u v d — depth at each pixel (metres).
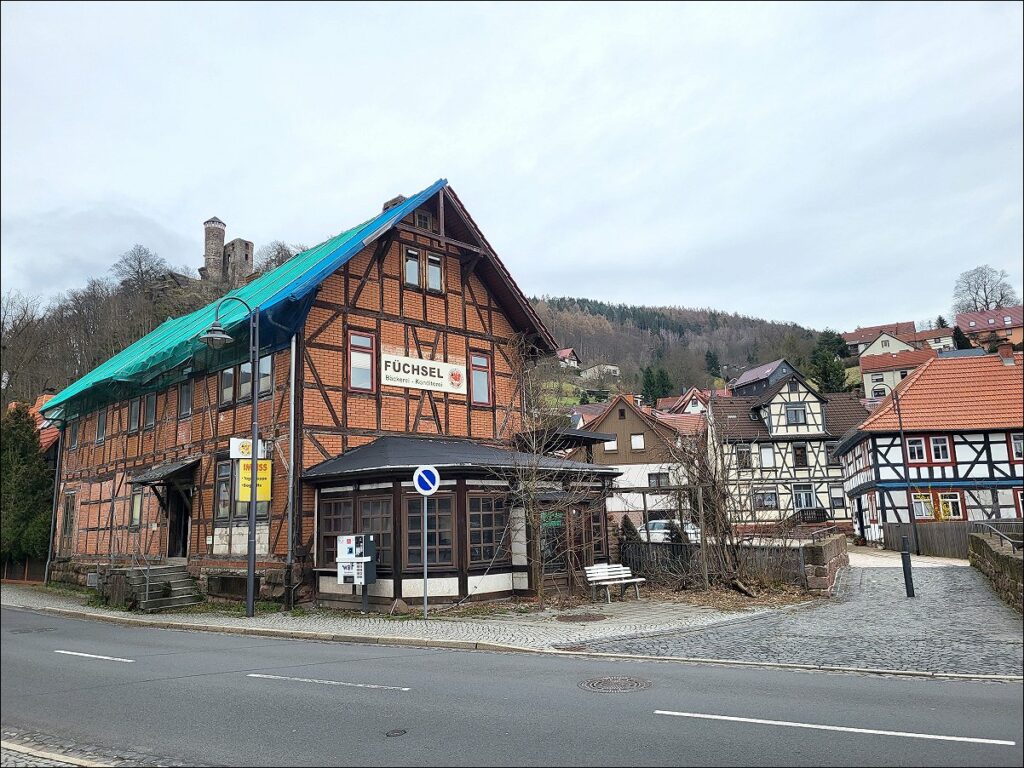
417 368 21.80
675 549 19.25
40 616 20.00
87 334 53.41
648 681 8.98
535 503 17.20
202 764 6.30
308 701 8.33
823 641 11.48
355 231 22.41
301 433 18.77
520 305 24.61
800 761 5.88
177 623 16.45
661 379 99.06
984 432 36.94
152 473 22.97
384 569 16.66
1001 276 116.06
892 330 123.75
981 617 13.30
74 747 6.95
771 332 159.75
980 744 6.24
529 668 10.12
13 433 33.94
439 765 6.00
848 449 45.56
